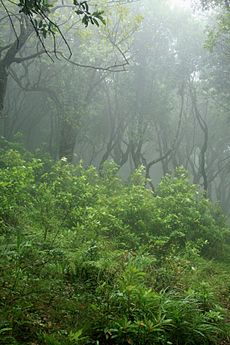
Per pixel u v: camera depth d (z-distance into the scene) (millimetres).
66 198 10781
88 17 5379
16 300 5004
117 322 4762
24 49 20812
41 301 5281
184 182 14156
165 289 6160
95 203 11266
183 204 12648
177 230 11117
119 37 19594
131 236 9586
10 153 13305
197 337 5316
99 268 6477
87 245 7422
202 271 9070
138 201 11531
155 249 9172
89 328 4773
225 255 12055
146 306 5234
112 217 9820
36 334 4516
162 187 14242
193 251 9664
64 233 8258
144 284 6488
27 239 7395
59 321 4969
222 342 5625
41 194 11031
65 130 20922
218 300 7180
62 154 20891
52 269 6266
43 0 5348
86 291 6020
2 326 4375
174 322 5227
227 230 14203
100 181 14828
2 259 6012
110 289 5891
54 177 13242
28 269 6086
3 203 8844
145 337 4668
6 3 18219
